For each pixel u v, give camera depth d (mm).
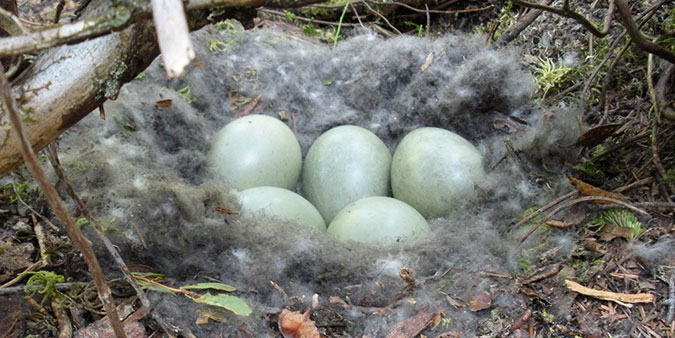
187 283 379
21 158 308
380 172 470
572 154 452
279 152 464
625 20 393
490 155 463
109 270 383
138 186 407
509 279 375
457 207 442
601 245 390
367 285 374
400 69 532
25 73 304
